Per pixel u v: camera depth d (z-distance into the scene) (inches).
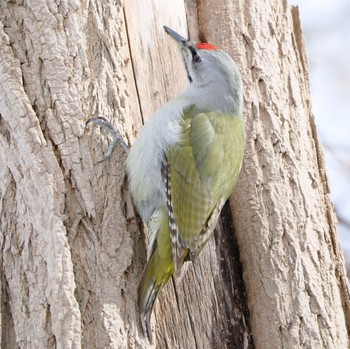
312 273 488.7
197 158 456.4
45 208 411.5
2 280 417.4
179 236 437.7
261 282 485.7
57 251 405.1
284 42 540.7
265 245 488.4
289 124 517.7
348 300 507.5
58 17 439.2
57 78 432.5
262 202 495.2
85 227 419.5
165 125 456.4
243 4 534.6
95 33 447.2
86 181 424.8
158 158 448.5
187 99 480.7
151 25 492.4
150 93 483.2
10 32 434.9
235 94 485.7
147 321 423.8
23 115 420.8
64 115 428.8
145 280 427.8
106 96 442.6
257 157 502.9
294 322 478.6
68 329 397.7
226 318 483.8
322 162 531.5
